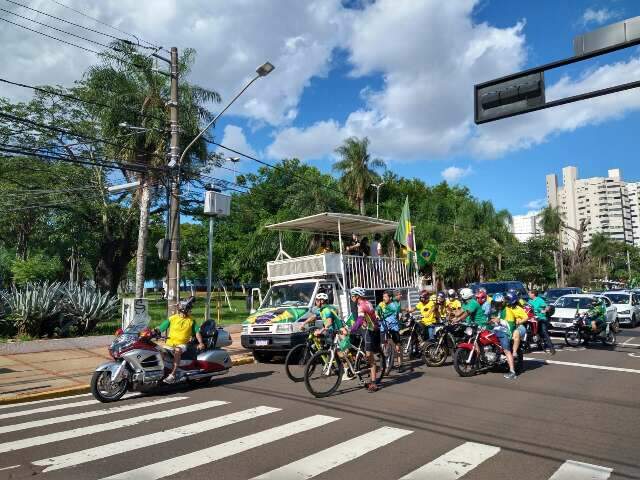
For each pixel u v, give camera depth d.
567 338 16.36
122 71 23.05
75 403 8.88
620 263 98.12
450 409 7.96
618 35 8.64
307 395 9.09
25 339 15.89
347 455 5.72
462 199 57.66
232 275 43.91
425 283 44.41
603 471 5.25
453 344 11.84
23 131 27.61
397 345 11.88
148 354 9.09
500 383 10.08
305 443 6.17
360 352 9.59
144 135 22.19
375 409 7.97
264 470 5.22
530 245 52.91
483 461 5.55
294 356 10.80
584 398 8.73
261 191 45.25
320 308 9.52
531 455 5.76
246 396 9.06
